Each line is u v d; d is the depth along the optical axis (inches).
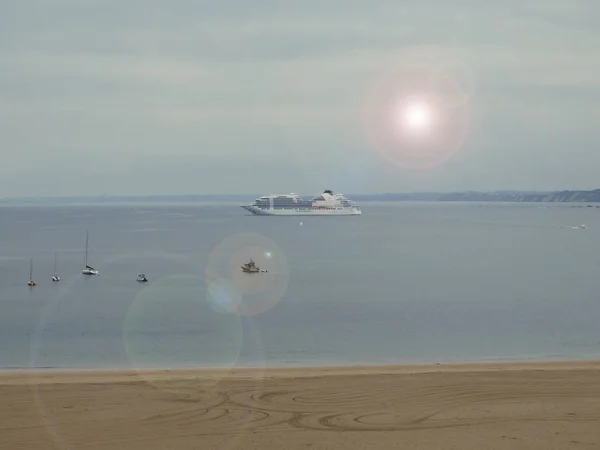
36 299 2079.2
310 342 1358.3
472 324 1583.4
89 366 1108.5
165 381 857.5
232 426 660.1
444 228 6963.6
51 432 639.1
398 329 1517.0
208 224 7805.1
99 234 5792.3
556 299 2046.0
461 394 780.6
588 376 878.4
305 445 605.9
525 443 610.2
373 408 722.8
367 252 4052.7
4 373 973.2
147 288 2352.4
